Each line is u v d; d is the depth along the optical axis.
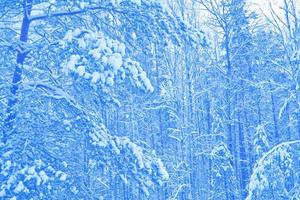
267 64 18.55
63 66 5.95
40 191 6.11
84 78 5.85
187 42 7.16
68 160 7.18
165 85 17.66
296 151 13.30
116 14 7.04
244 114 20.94
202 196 20.77
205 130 21.44
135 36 7.27
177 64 18.30
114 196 17.44
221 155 17.81
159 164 6.85
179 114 18.05
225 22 16.33
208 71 19.19
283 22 14.45
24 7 6.89
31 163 6.16
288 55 14.24
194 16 17.28
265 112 25.05
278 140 20.89
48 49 6.56
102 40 6.01
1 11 6.93
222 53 17.86
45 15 7.09
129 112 18.84
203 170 21.83
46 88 6.99
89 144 6.91
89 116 7.05
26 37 7.08
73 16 7.25
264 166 12.52
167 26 6.92
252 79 20.12
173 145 21.17
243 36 17.19
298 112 14.77
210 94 19.75
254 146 18.81
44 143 6.85
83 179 7.10
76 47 6.14
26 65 6.73
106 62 5.81
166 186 17.25
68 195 6.68
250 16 17.05
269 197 13.15
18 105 6.48
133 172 6.73
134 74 6.07
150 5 6.79
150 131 20.67
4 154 6.08
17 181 5.94
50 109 7.09
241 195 17.06
